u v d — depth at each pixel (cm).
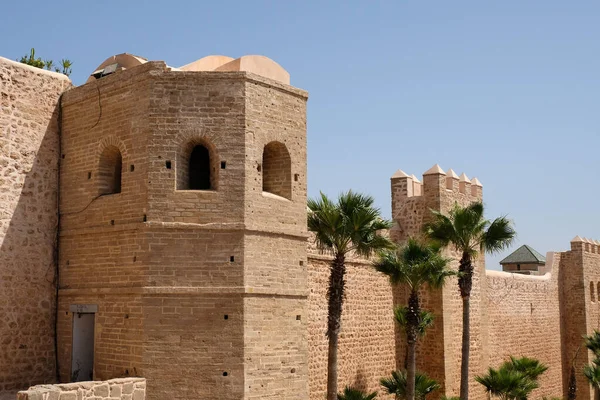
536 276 4122
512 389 2812
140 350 1834
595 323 4522
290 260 1986
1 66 2033
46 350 2069
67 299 2064
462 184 3203
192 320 1842
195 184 2023
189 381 1823
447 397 2755
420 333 2769
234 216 1881
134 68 1964
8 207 2022
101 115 2042
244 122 1916
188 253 1862
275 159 2048
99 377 1931
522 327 3844
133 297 1875
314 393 2353
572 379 3694
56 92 2167
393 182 3083
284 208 1991
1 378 1970
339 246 2078
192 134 1905
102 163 2045
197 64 2175
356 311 2606
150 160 1892
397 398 2569
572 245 4441
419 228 2984
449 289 2959
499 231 2484
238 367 1831
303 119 2081
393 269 2267
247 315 1855
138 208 1902
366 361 2641
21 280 2033
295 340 1962
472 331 3178
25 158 2072
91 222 2027
